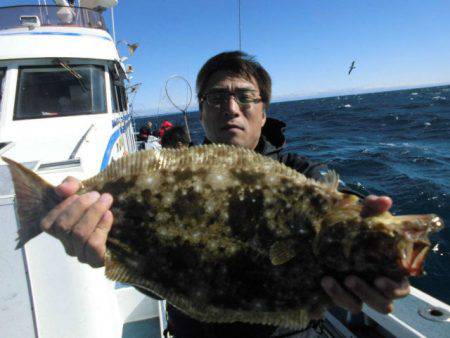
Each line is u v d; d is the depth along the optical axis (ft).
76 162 2.99
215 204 1.93
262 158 1.96
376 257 1.66
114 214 2.00
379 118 47.52
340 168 18.35
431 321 2.81
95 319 2.77
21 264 2.52
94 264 1.80
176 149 2.04
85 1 8.87
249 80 2.52
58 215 1.77
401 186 14.14
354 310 1.72
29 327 2.56
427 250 1.62
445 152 20.54
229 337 2.21
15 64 5.55
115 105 7.02
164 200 1.97
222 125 2.47
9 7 6.58
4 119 5.31
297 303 1.91
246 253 1.90
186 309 1.98
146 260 2.01
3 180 2.53
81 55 5.78
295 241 1.85
